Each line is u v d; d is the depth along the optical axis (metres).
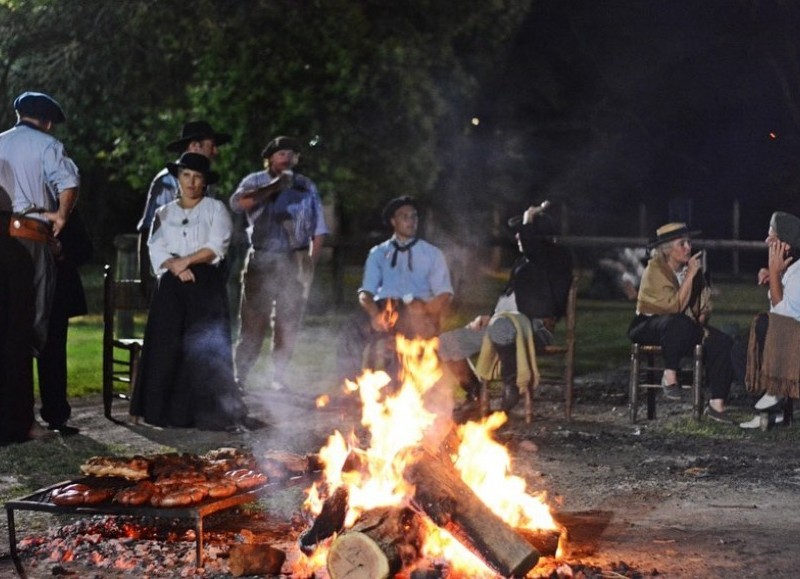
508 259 27.36
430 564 5.50
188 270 9.57
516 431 9.72
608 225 27.56
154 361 9.60
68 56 16.20
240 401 9.75
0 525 6.72
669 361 10.12
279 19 15.70
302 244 11.48
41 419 10.20
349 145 16.11
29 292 8.95
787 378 9.45
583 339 15.98
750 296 21.94
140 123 16.58
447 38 16.75
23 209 9.01
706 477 8.05
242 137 15.61
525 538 5.79
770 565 5.93
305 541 5.76
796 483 7.87
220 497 5.92
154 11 15.71
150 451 8.90
